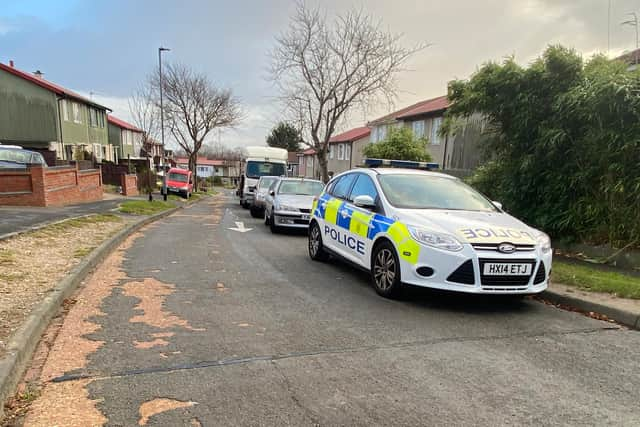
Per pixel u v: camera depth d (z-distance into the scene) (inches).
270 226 513.0
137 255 317.4
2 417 104.7
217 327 169.3
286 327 171.6
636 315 182.7
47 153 1008.2
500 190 388.5
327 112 923.4
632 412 114.3
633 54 362.3
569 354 152.1
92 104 1423.5
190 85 1562.5
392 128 861.8
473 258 187.3
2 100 1143.6
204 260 304.0
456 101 399.9
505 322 185.5
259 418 107.0
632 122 281.4
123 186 1027.9
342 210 276.2
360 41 862.5
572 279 236.2
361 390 122.2
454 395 120.7
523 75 337.7
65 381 123.3
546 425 107.2
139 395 116.3
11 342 133.2
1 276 210.7
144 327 167.0
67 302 195.6
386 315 189.9
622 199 289.0
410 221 210.2
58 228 369.1
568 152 321.4
